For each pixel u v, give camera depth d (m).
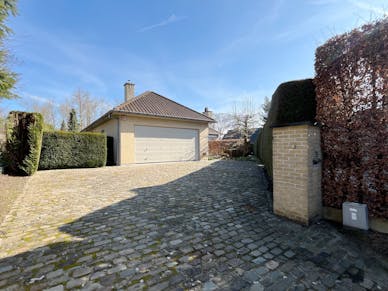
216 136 30.58
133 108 12.16
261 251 2.46
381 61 2.72
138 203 4.39
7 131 7.34
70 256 2.32
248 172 8.48
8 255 2.33
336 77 3.20
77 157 9.95
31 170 7.52
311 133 3.29
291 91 4.00
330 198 3.39
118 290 1.79
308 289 1.82
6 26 5.63
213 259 2.29
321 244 2.62
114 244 2.61
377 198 2.86
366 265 2.17
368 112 2.87
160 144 12.86
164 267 2.14
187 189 5.65
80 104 28.75
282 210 3.60
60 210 3.90
